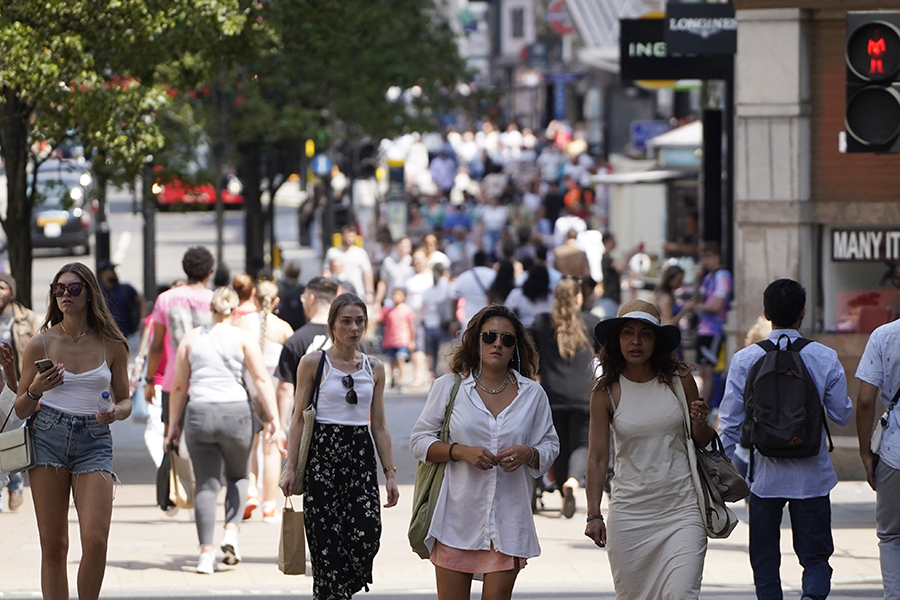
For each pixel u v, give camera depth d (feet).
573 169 472.85
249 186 285.84
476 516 80.43
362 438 94.99
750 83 160.66
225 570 117.60
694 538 81.35
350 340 94.84
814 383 91.25
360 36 264.72
